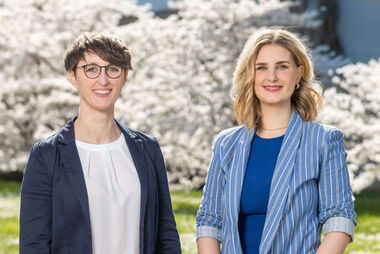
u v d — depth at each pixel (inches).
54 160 90.3
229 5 434.9
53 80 474.3
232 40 433.1
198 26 435.2
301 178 90.4
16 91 493.7
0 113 498.0
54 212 89.2
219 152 99.1
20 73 512.7
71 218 89.0
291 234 89.2
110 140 95.5
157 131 423.8
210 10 439.2
